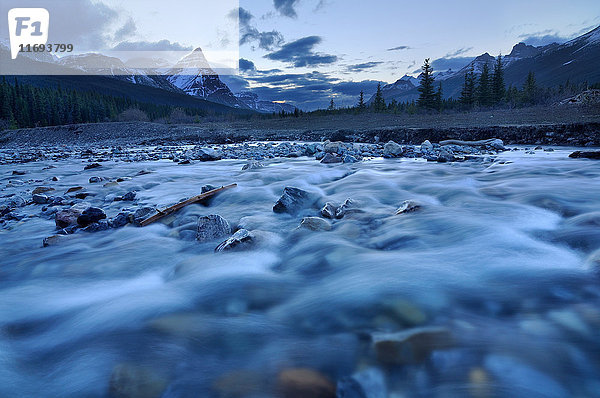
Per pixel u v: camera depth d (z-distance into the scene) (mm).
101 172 14992
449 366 2119
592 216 4746
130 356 2402
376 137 25984
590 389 1914
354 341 2434
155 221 6434
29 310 3240
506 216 5297
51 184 12086
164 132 49250
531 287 2990
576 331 2371
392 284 3141
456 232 4641
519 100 59094
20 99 97375
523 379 1987
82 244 5312
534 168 10688
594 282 3012
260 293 3293
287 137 33500
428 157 14578
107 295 3553
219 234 5246
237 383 2123
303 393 2029
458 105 65812
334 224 5535
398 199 7348
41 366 2441
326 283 3430
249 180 10789
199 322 2807
